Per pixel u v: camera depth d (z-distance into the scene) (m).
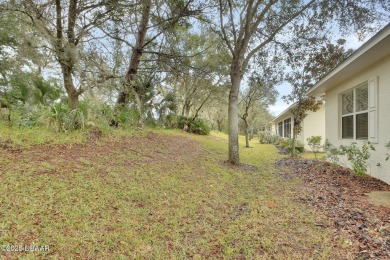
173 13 7.93
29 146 5.29
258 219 3.49
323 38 7.61
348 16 6.83
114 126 9.45
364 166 5.93
